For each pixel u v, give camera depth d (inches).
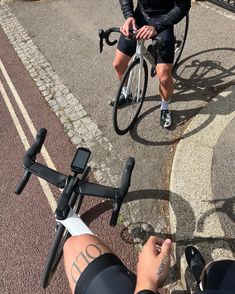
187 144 162.1
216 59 209.5
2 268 135.0
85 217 145.9
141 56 155.3
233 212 135.0
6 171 168.4
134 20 151.1
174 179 148.9
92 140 176.1
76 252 75.4
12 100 205.5
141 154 165.9
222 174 147.7
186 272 120.8
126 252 134.3
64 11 278.7
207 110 176.2
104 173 161.2
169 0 152.5
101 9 275.3
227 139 161.0
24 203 154.2
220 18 242.2
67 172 165.9
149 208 144.9
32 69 226.5
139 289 62.6
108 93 201.8
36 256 137.5
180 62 210.8
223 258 122.4
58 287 128.3
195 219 134.5
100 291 67.0
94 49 235.6
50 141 179.0
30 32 260.7
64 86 210.1
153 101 189.6
